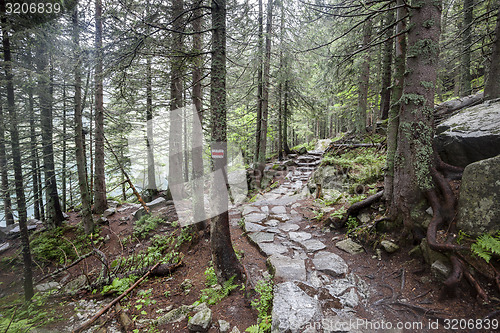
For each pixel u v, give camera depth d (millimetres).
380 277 3342
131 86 4238
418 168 3545
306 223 5891
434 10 3338
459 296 2605
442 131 4039
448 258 2883
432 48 3369
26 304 4059
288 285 3227
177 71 4398
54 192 8188
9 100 4125
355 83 10547
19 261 6062
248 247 5082
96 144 8789
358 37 6148
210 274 4078
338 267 3660
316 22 6332
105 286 4465
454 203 3162
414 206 3619
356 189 6359
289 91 12211
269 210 7191
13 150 4039
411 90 3564
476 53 8648
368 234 4270
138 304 3764
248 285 3543
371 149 8641
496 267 2551
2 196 4949
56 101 6906
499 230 2592
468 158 3359
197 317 2980
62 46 5383
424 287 2938
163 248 5586
